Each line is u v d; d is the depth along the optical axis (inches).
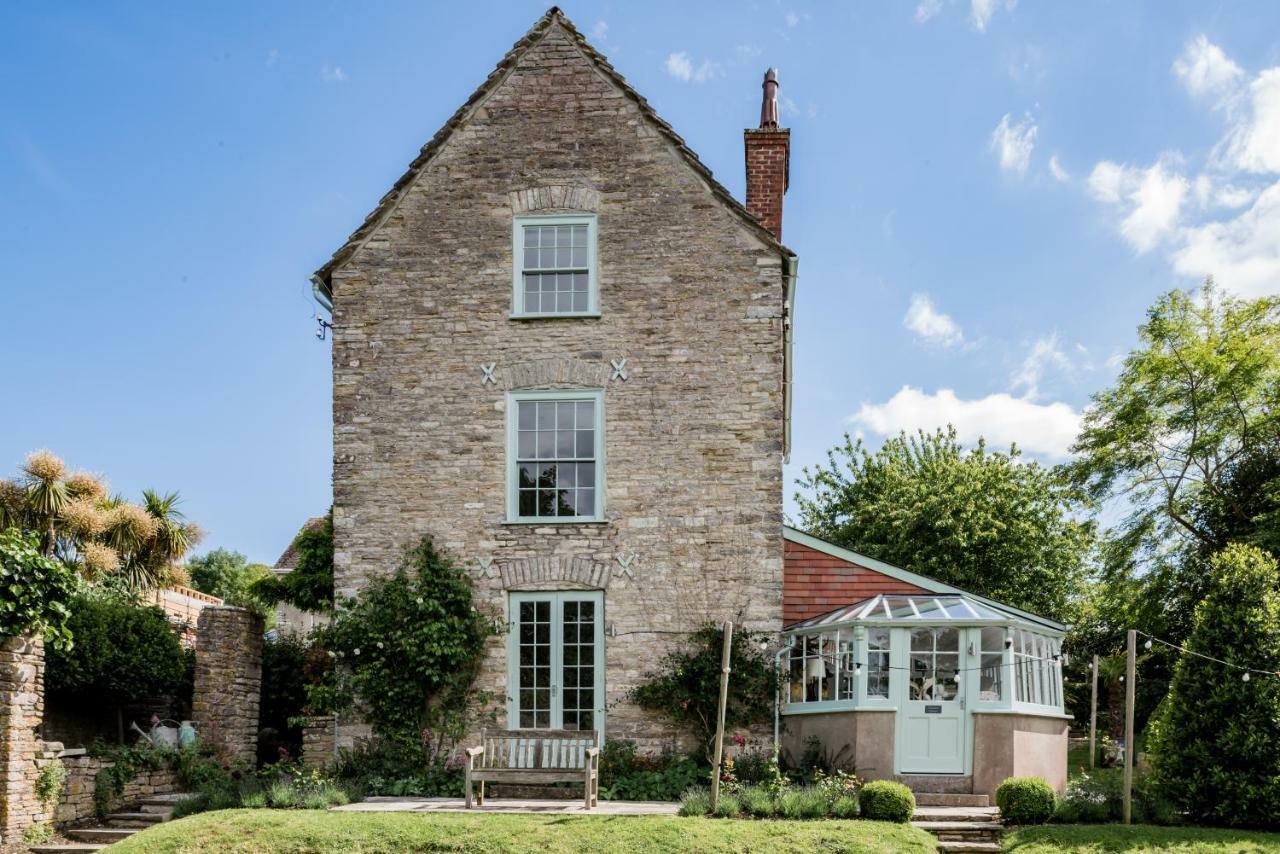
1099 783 615.8
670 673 689.6
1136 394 1080.2
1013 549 1344.7
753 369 716.0
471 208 744.3
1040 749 672.4
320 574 877.2
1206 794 577.6
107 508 938.1
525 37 756.0
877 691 667.4
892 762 649.6
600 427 720.3
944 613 671.8
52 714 778.8
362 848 511.8
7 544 592.1
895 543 1398.9
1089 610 1235.9
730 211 729.6
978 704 653.3
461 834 523.2
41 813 594.2
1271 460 1010.1
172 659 792.3
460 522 716.7
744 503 705.6
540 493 720.3
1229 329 1062.4
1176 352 1053.2
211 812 573.3
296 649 880.3
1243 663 584.1
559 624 705.6
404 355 735.1
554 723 694.5
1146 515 1069.1
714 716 681.6
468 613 701.9
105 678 749.9
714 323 721.6
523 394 727.1
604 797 641.6
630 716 692.7
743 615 695.7
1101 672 1219.9
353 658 707.4
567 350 727.7
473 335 733.9
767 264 722.8
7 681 579.8
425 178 749.9
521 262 739.4
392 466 725.9
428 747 691.4
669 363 721.6
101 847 551.5
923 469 1536.7
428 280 740.7
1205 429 1055.6
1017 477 1429.6
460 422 727.1
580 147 743.1
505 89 752.3
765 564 699.4
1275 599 599.5
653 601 701.3
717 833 522.9
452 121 749.9
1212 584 615.8
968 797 628.7
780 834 523.2
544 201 739.4
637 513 709.9
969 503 1353.3
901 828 538.0
